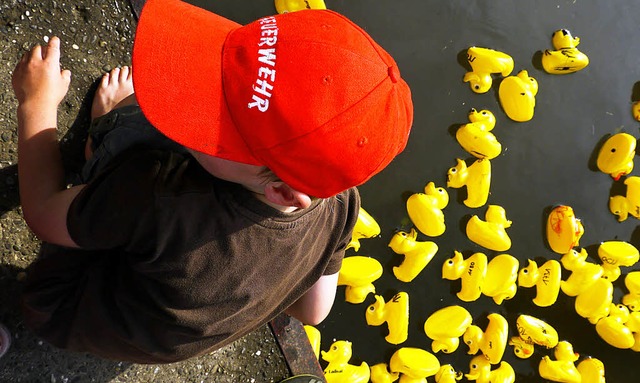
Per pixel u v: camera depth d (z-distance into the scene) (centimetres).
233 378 164
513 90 224
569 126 237
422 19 226
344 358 193
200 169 89
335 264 122
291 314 146
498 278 211
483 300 217
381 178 213
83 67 146
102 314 104
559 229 222
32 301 110
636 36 248
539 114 234
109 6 152
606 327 220
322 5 204
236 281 91
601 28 247
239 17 199
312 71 77
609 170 233
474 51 224
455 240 217
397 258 210
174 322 97
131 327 102
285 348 171
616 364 227
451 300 213
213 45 84
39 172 114
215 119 81
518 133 231
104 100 143
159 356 108
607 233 236
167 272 90
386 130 81
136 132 109
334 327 198
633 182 234
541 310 222
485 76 224
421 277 211
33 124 117
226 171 84
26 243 131
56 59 125
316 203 92
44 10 141
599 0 247
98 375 141
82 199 91
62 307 111
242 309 98
